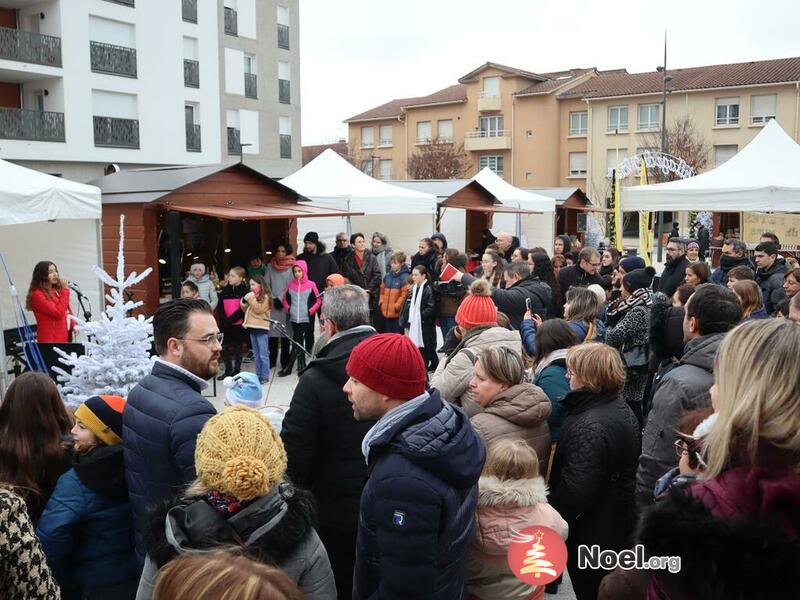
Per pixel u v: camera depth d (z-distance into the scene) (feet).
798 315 13.00
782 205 28.48
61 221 28.25
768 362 4.35
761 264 23.81
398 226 53.72
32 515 8.69
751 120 123.75
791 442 4.15
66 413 9.07
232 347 28.58
